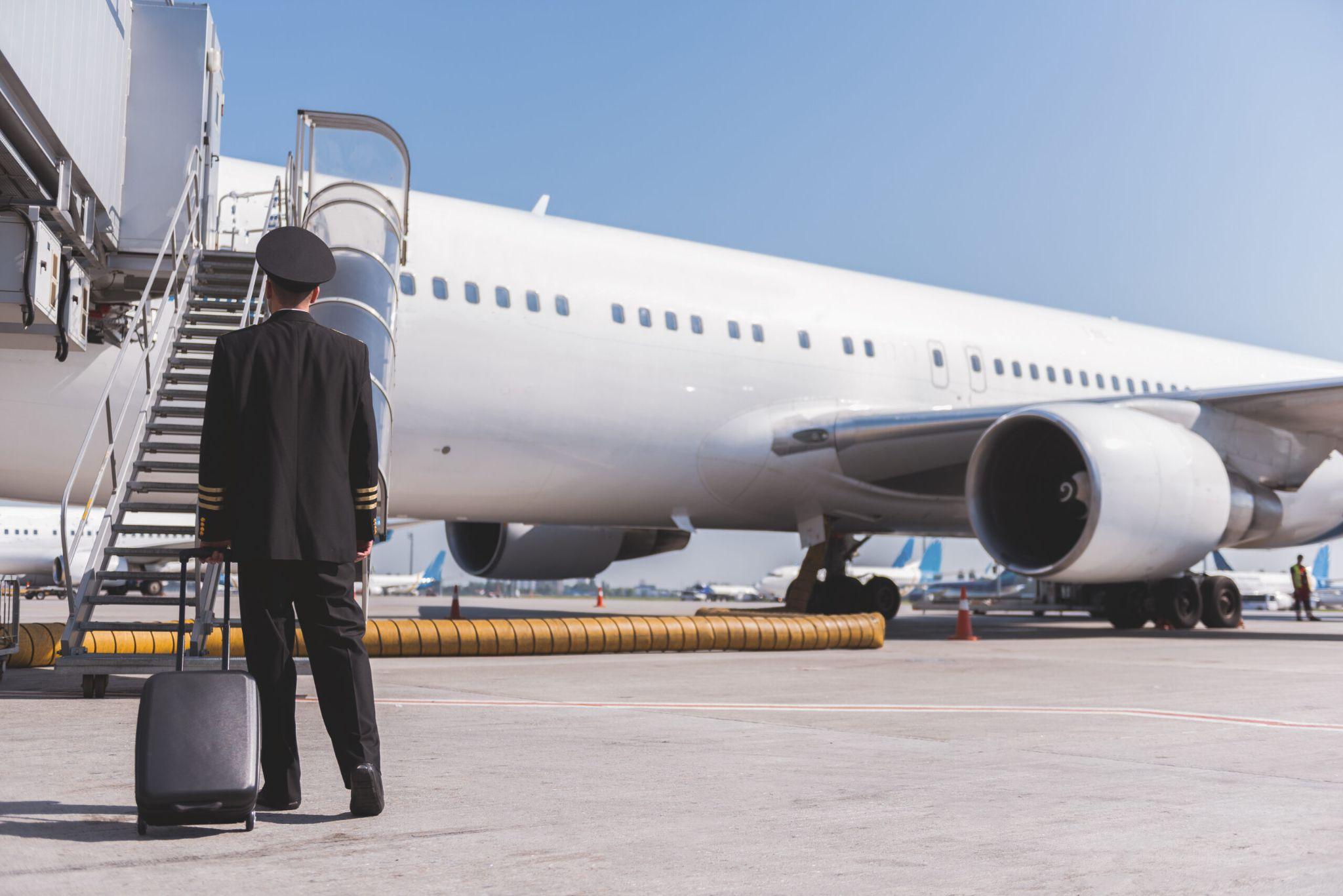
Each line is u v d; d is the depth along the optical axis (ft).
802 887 8.06
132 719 16.61
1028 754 14.08
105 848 8.98
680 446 39.01
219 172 30.04
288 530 10.05
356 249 25.95
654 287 39.04
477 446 35.19
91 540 93.91
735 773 12.60
